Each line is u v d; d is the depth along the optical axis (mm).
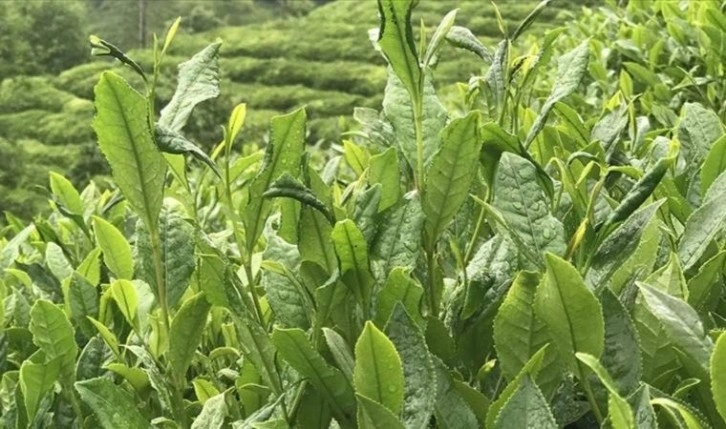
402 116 993
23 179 27953
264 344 873
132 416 904
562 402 885
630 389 800
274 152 918
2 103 34375
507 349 852
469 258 1145
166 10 49312
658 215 1166
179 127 928
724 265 1066
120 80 875
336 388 819
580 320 763
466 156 923
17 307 1349
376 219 927
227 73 35219
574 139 1443
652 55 2416
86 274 1317
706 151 1311
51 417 1054
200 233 949
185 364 1002
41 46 39094
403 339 797
